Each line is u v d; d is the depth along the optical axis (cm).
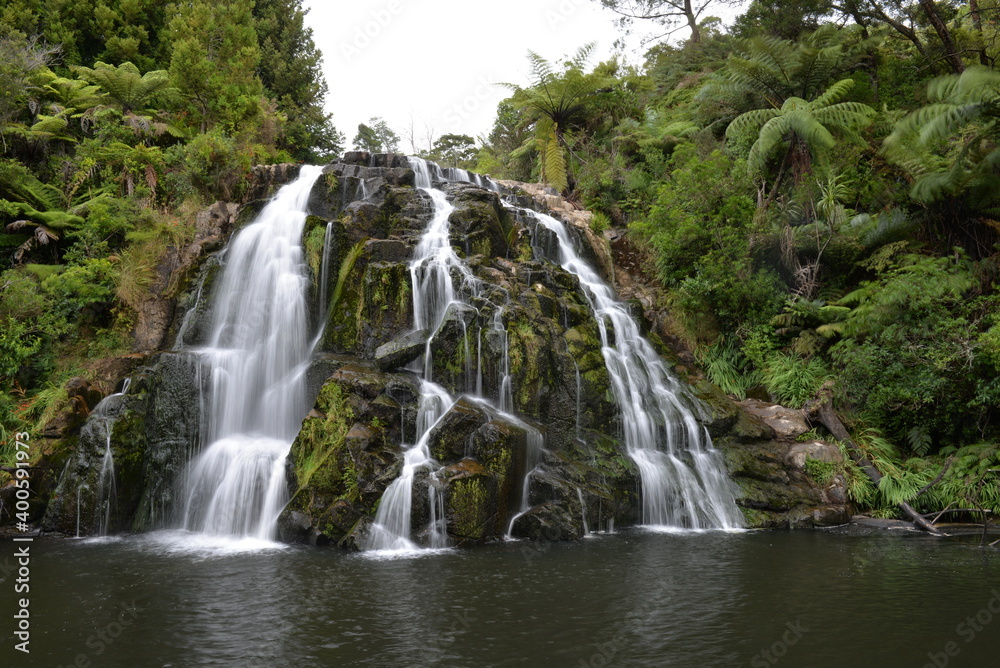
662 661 564
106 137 1962
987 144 1673
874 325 1405
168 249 1631
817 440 1358
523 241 1623
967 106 1521
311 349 1405
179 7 2572
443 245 1492
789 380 1500
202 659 572
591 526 1116
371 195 1656
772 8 2620
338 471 1045
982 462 1234
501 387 1231
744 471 1262
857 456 1334
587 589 773
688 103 2761
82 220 1656
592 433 1266
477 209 1577
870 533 1123
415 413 1135
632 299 1762
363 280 1361
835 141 1864
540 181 2497
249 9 2808
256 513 1098
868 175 1867
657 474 1212
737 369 1631
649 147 2345
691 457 1283
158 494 1187
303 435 1098
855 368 1388
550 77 2377
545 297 1375
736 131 1962
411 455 1073
